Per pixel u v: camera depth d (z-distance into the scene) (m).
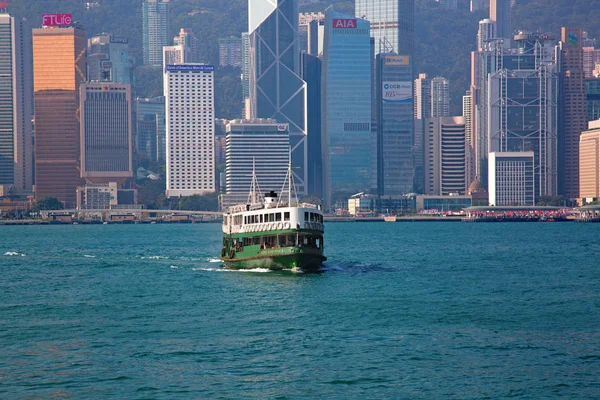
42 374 128.88
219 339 151.00
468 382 124.94
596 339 150.50
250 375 128.62
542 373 129.25
